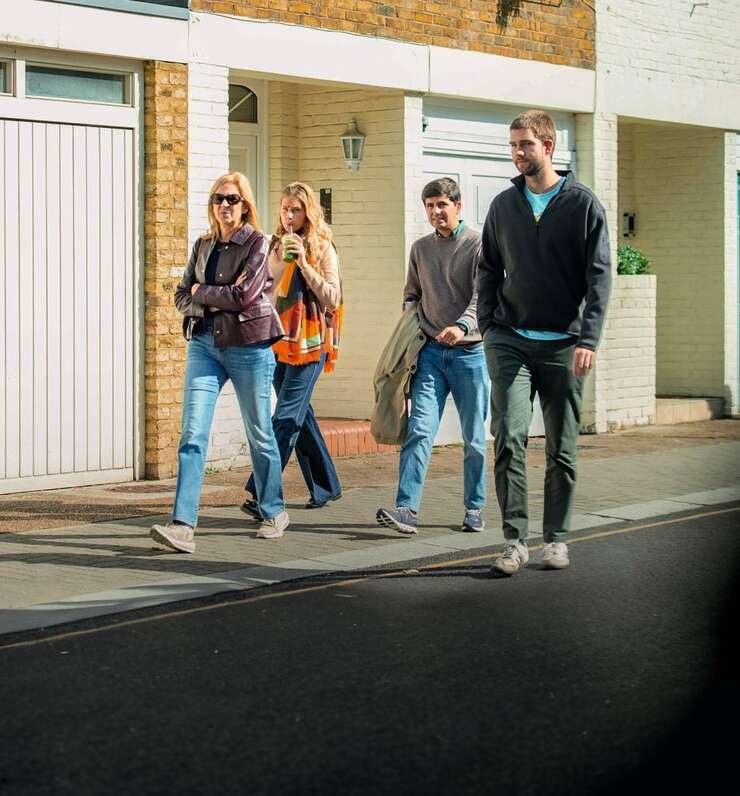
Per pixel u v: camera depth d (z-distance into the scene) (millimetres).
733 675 5926
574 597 7445
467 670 6016
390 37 13234
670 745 5016
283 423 9680
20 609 7211
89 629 6824
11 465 10695
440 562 8430
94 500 10531
